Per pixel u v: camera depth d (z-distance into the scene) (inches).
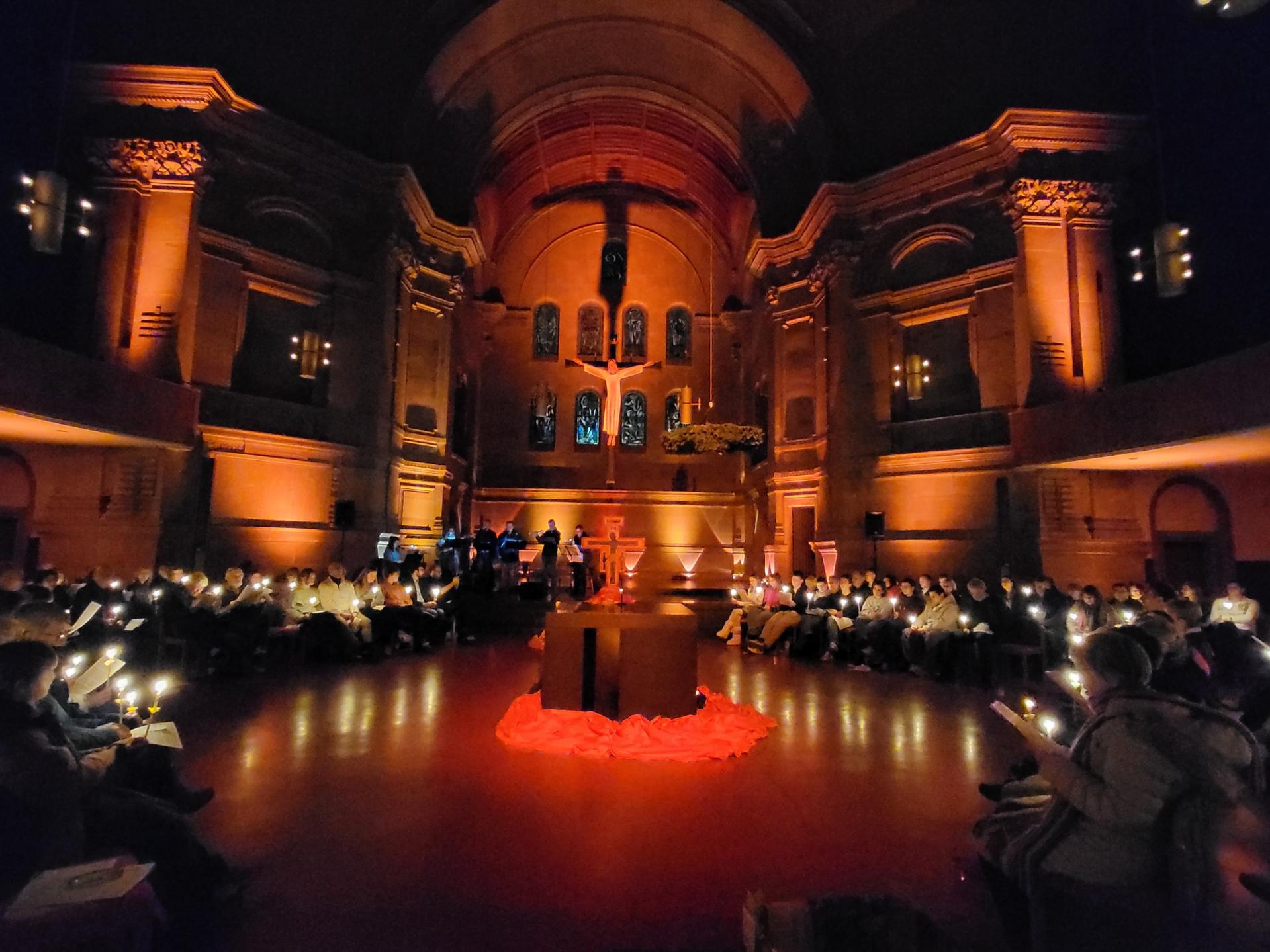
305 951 116.3
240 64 504.1
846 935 108.1
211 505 473.4
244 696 306.7
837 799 191.2
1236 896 119.0
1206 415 342.3
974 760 227.1
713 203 917.8
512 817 175.0
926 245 559.5
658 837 164.4
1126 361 493.0
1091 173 495.5
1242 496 445.4
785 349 682.2
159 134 468.4
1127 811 99.0
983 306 521.0
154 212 467.2
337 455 551.8
